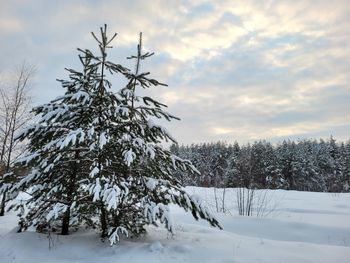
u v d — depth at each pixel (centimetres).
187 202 643
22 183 684
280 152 5900
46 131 712
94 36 721
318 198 1616
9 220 1094
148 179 667
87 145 734
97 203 652
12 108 1298
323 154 6369
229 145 7106
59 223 810
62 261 588
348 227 889
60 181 713
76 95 680
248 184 1527
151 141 750
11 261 608
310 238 839
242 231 934
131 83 747
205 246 625
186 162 717
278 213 1192
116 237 591
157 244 607
